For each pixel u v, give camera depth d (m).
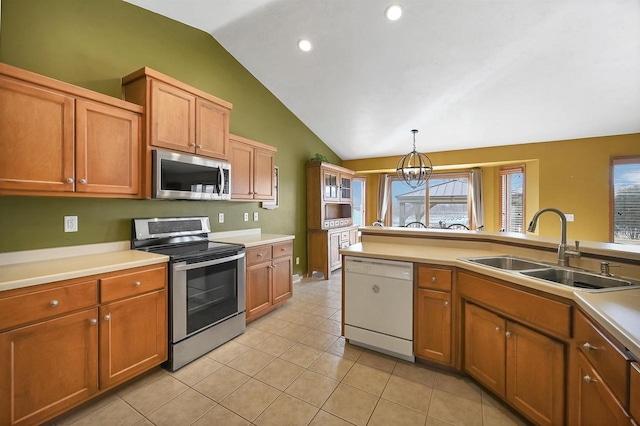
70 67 2.06
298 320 3.02
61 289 1.53
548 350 1.39
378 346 2.28
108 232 2.24
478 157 5.13
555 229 4.54
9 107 1.52
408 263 2.14
